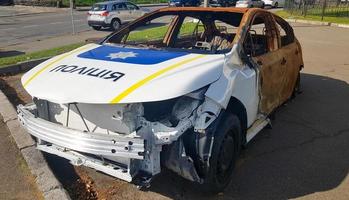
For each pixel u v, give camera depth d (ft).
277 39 17.04
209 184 11.36
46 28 68.90
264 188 12.57
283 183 12.90
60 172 13.30
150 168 10.41
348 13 82.94
